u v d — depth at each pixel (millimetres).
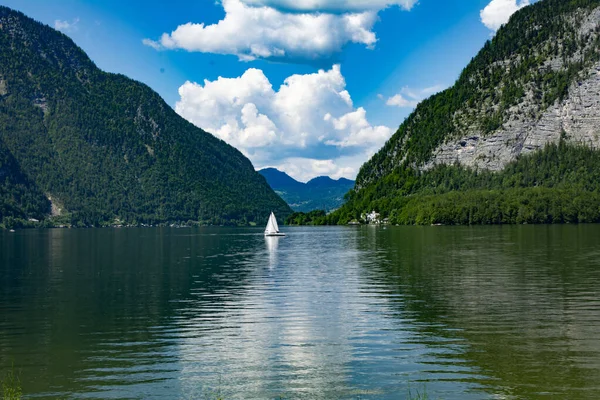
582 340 36469
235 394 28453
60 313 47969
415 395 27875
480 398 27266
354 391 28609
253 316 45906
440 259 90375
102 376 31172
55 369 32406
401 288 59062
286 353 35062
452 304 49188
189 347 36719
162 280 69938
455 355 33812
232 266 87625
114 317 46125
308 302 51875
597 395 27234
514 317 43344
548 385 28625
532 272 69750
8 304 52500
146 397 28156
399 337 38125
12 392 28484
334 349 35688
